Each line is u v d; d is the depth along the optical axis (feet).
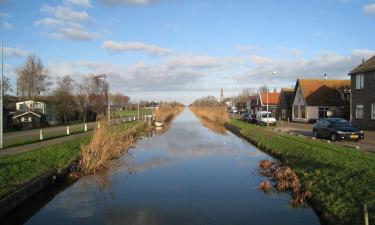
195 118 253.65
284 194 41.50
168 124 182.39
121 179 51.11
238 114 289.12
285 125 133.08
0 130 69.15
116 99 336.70
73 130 120.88
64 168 51.78
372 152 52.80
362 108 104.27
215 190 43.86
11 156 53.57
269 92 236.63
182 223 32.22
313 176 42.88
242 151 77.97
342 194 34.09
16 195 35.94
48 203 39.55
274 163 59.26
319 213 33.81
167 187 45.78
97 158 59.21
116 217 34.19
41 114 167.43
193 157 70.38
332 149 55.42
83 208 37.35
